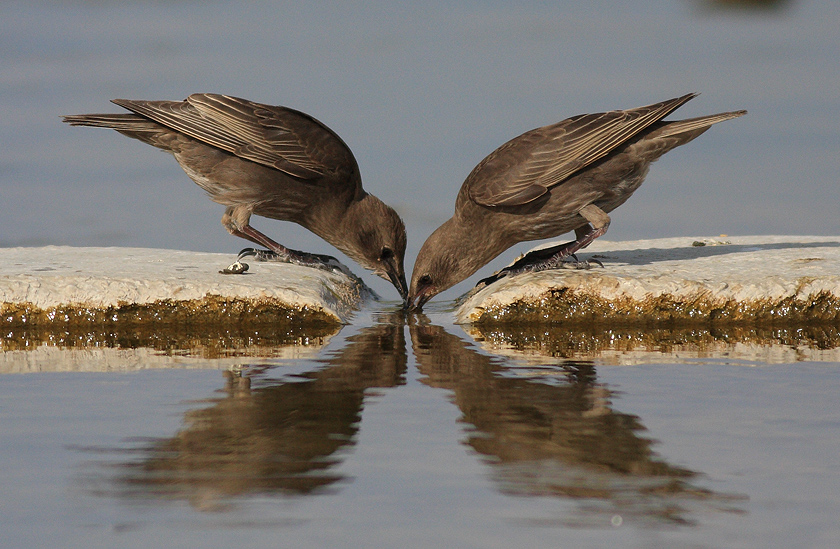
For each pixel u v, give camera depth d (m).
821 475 6.45
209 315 13.02
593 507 5.90
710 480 6.36
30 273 13.20
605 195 14.88
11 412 8.14
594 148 14.40
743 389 8.98
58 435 7.43
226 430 7.57
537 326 13.29
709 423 7.75
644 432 7.48
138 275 13.30
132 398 8.66
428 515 5.75
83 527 5.58
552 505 5.93
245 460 6.80
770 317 13.02
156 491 6.17
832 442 7.19
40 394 8.83
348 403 8.49
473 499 6.02
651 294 13.11
